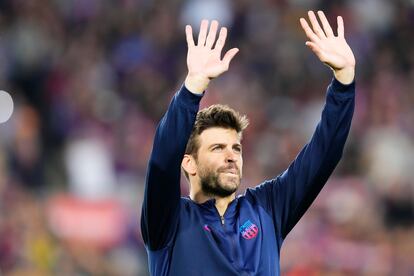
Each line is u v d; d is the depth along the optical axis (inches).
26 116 1923.0
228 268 640.4
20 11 2262.6
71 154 1841.8
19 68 2128.4
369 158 1939.0
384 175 1860.2
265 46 2314.2
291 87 2217.0
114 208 1593.3
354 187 1738.4
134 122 2009.1
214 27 657.6
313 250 1524.4
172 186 636.7
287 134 2018.9
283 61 2271.2
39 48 2182.6
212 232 652.7
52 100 2087.8
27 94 2101.4
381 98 2183.8
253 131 2009.1
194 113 635.5
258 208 675.4
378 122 2114.9
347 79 670.5
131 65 2225.6
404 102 2197.3
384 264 1549.0
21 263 1467.8
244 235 657.0
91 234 1574.8
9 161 1747.0
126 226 1594.5
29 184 1739.7
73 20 2313.0
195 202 669.9
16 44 2165.4
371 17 2442.2
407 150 1983.3
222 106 672.4
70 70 2169.0
